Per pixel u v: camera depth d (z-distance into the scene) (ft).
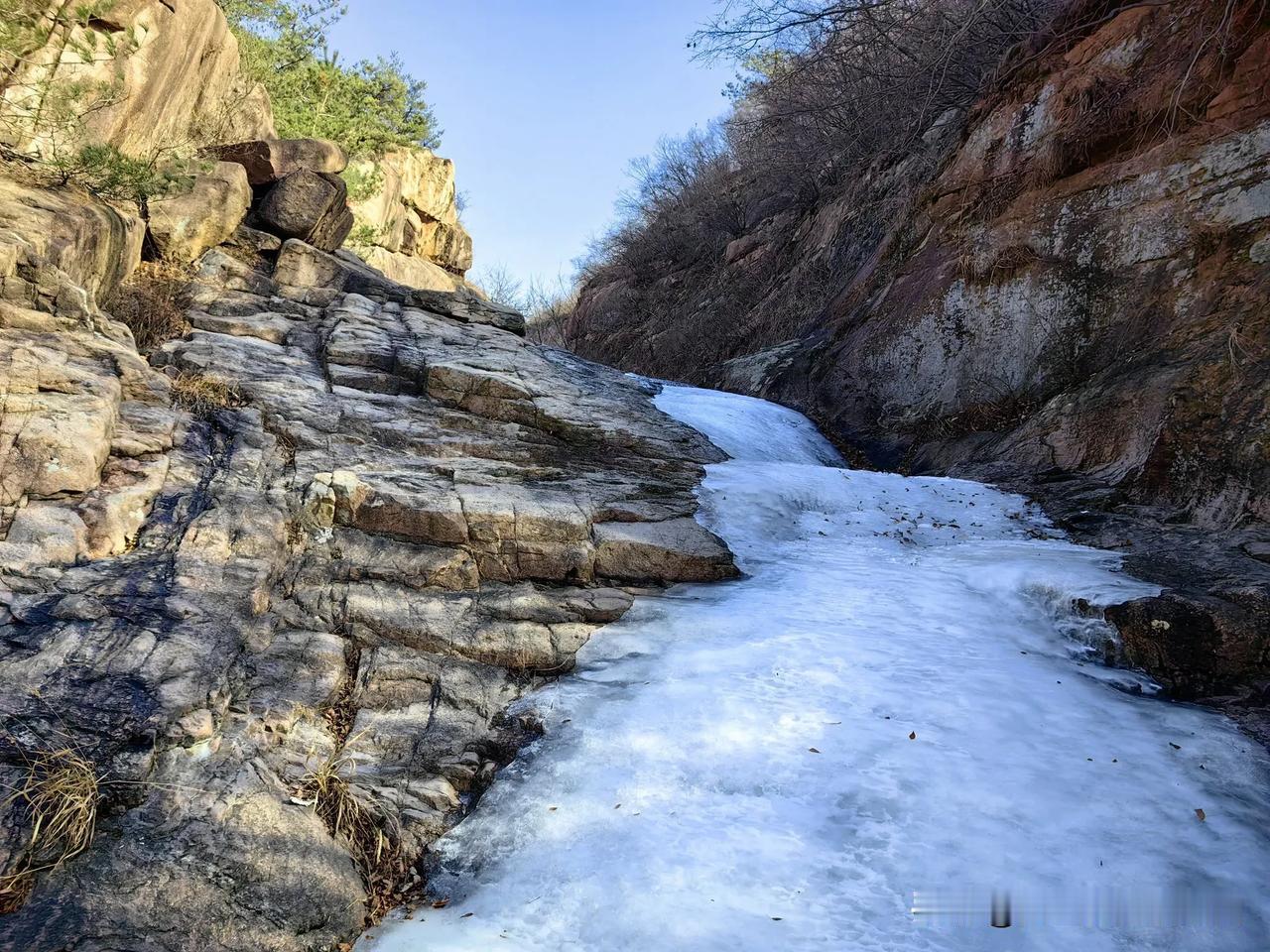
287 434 24.43
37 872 11.27
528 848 13.48
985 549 25.58
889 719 16.11
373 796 14.37
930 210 46.96
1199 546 22.98
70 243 24.48
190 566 17.48
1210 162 31.91
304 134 62.23
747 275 72.95
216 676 15.16
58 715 13.10
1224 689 17.63
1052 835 12.95
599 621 20.54
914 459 39.99
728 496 28.30
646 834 13.43
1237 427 25.03
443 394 30.42
